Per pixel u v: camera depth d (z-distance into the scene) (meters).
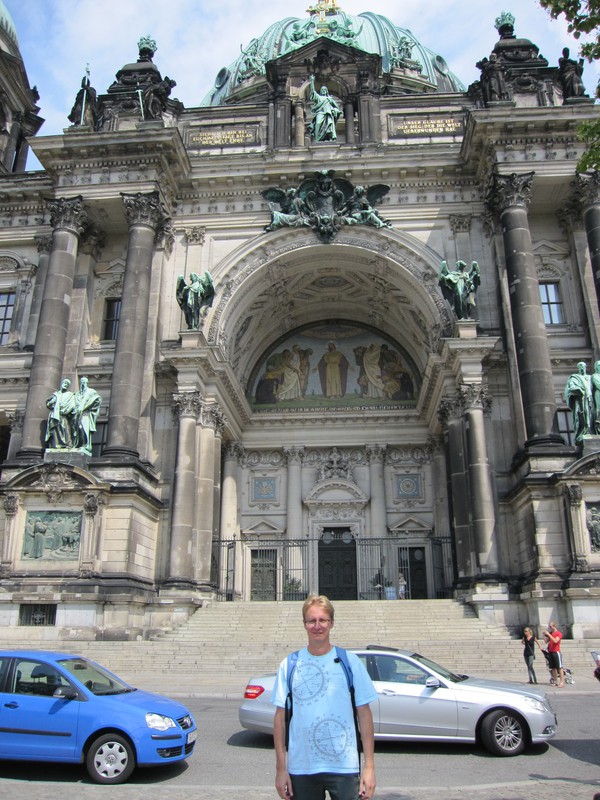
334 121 38.06
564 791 8.99
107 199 34.81
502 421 32.66
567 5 13.91
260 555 41.22
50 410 31.19
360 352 45.38
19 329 36.84
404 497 41.78
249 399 44.66
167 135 34.47
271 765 10.95
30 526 28.50
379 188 36.81
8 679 10.64
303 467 42.81
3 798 8.65
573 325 34.31
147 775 10.34
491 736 11.62
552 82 36.97
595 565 26.30
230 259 36.31
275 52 53.56
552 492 27.97
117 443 30.50
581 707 16.30
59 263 33.81
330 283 41.25
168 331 35.22
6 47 47.31
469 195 36.72
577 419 29.02
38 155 35.34
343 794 4.94
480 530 29.80
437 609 29.09
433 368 34.97
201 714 15.59
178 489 31.36
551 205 35.78
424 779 10.02
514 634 27.55
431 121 38.72
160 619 29.08
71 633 26.53
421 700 11.88
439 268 35.44
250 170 37.03
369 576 39.84
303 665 5.27
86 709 10.20
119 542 28.61
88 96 37.16
